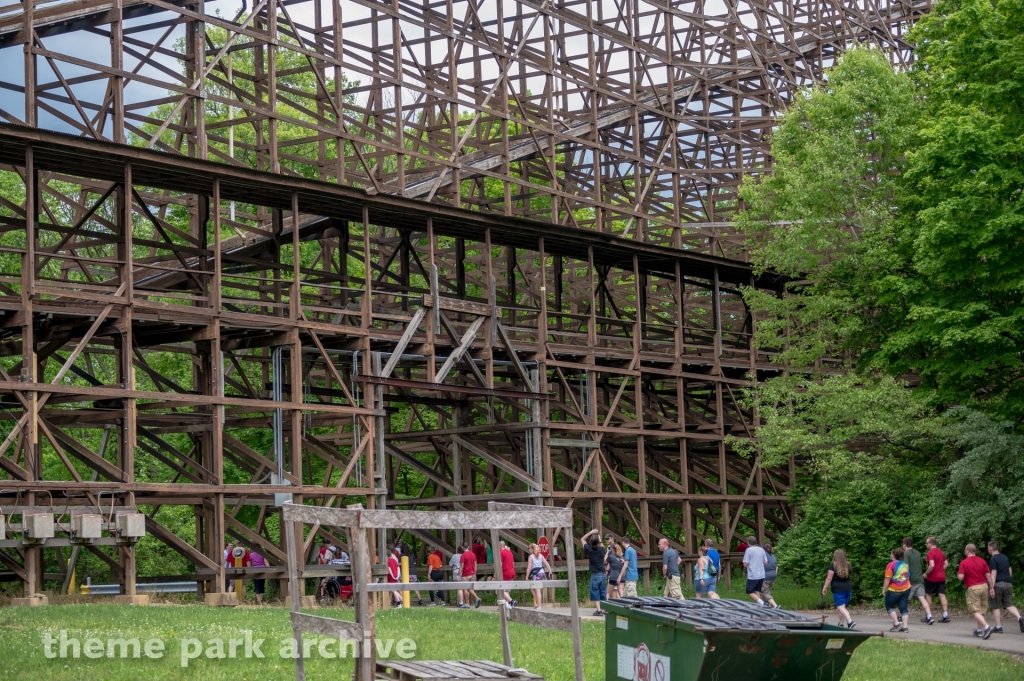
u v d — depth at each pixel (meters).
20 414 30.00
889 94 39.16
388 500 36.19
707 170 45.00
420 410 48.94
